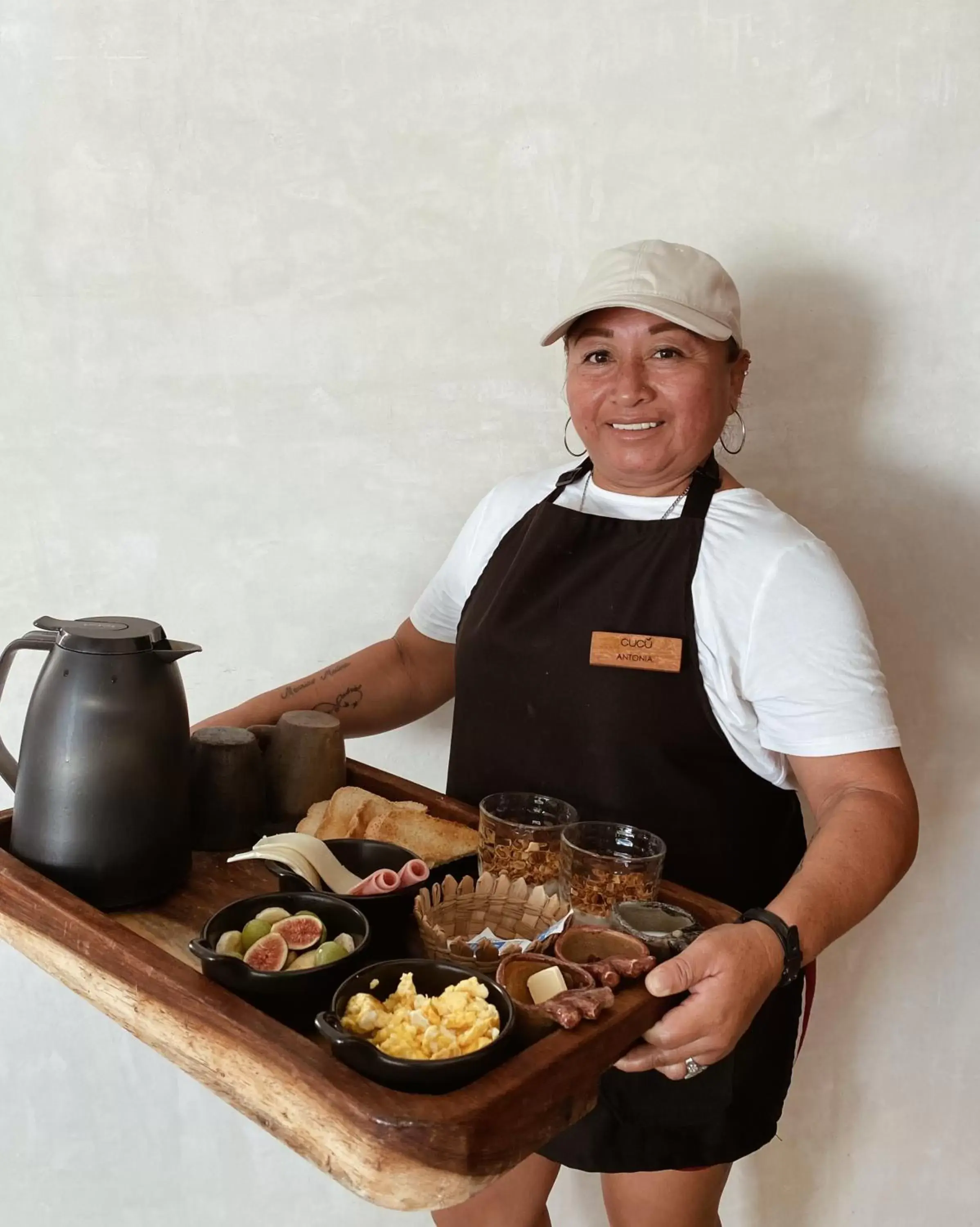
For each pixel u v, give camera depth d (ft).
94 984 3.52
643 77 5.74
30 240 6.15
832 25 5.52
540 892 4.04
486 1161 2.75
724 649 4.49
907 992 6.47
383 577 6.44
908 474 5.86
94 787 3.80
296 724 4.78
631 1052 3.38
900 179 5.58
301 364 6.24
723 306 4.63
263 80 5.95
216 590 6.54
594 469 5.21
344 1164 2.75
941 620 5.99
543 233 5.96
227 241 6.12
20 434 6.37
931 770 6.16
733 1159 4.81
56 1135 7.04
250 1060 3.01
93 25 5.92
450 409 6.21
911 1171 6.72
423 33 5.84
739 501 4.74
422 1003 3.18
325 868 4.12
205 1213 7.08
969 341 5.68
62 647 3.91
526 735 4.85
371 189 6.03
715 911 4.06
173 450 6.38
